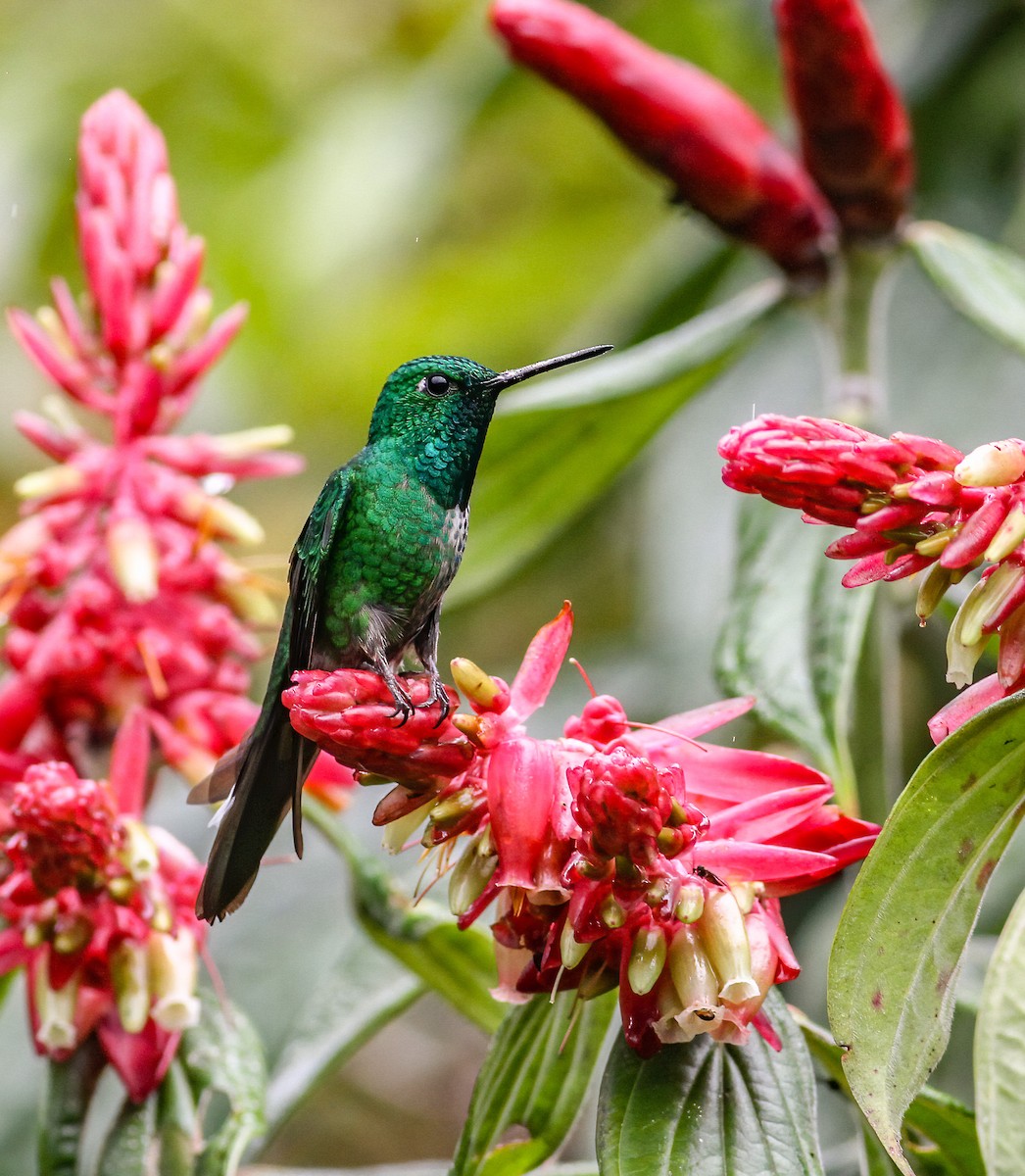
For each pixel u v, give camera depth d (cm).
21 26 836
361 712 291
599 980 300
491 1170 359
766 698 387
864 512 280
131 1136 389
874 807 441
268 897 555
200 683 417
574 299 802
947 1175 369
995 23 639
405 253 790
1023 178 625
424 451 407
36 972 382
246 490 804
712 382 537
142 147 454
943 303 604
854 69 436
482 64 681
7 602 413
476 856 298
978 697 297
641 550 638
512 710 299
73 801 354
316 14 841
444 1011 754
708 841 297
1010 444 272
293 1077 447
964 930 282
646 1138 294
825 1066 360
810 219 471
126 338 433
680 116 460
